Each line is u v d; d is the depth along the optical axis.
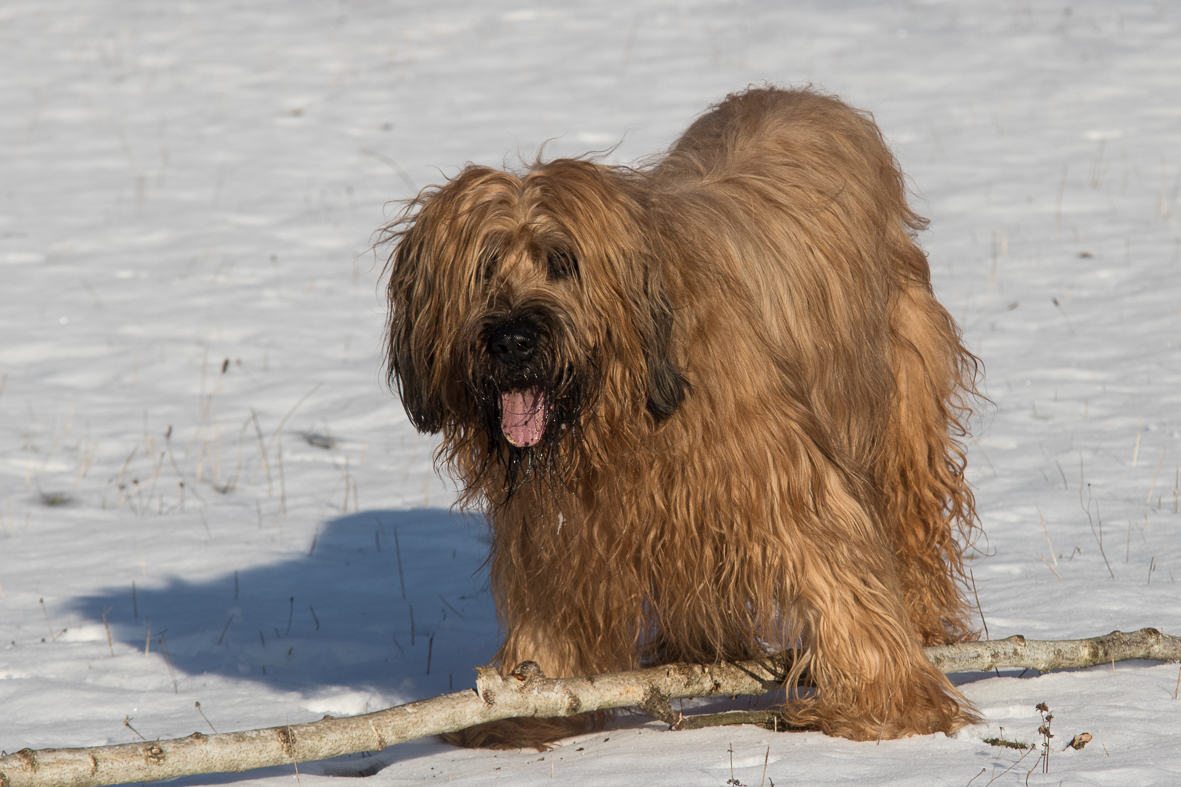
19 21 44.62
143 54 40.28
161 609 11.23
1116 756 6.68
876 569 7.73
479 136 30.88
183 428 16.73
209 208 27.27
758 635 8.14
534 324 6.61
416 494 14.46
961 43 36.81
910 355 9.30
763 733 7.59
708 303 7.34
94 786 6.34
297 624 10.85
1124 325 18.72
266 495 14.52
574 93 33.91
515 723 8.18
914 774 6.50
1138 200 24.75
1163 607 9.77
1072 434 14.84
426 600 11.45
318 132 32.41
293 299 22.17
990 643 8.09
